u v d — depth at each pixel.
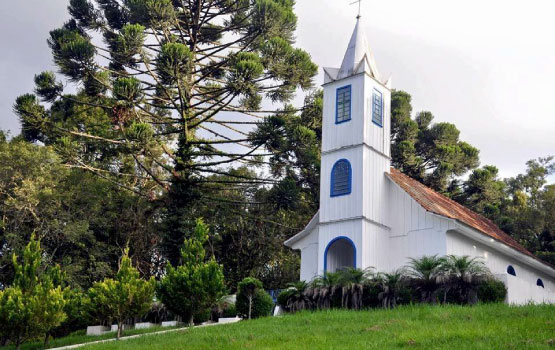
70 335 25.75
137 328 24.94
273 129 30.06
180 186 32.28
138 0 30.50
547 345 11.66
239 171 38.28
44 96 34.19
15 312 19.08
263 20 31.06
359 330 15.17
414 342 12.94
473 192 42.22
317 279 21.69
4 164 31.55
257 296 23.38
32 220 32.84
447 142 45.19
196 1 34.88
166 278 21.67
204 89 35.75
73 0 35.66
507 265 26.50
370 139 24.66
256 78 29.17
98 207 34.69
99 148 37.06
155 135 31.30
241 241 36.44
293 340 14.67
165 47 28.20
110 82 33.16
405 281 20.23
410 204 24.27
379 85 25.72
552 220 37.41
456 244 23.58
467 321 14.95
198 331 17.95
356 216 23.55
